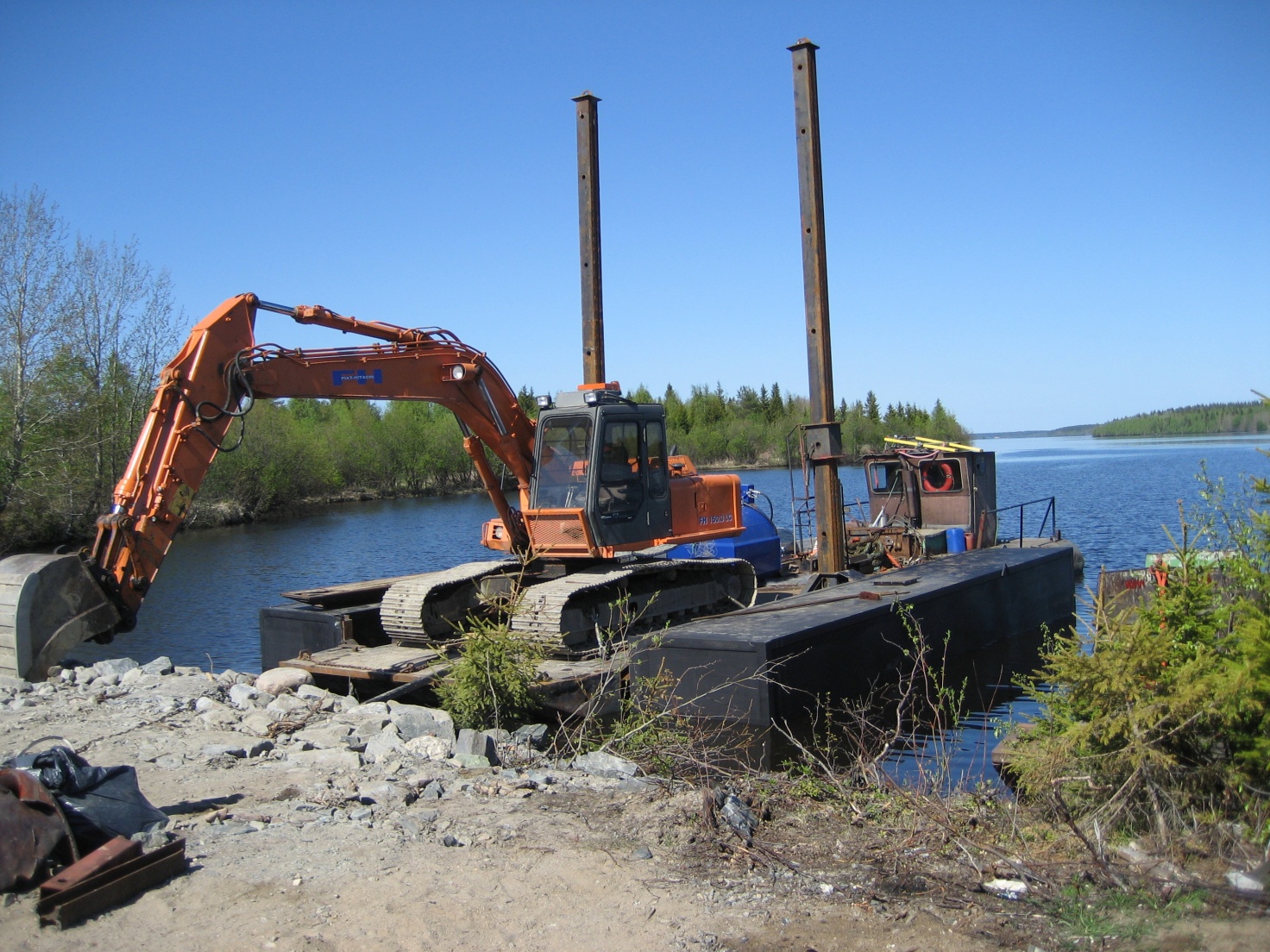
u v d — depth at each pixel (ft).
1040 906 15.31
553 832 18.54
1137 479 192.44
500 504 41.88
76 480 107.14
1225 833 16.98
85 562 31.30
